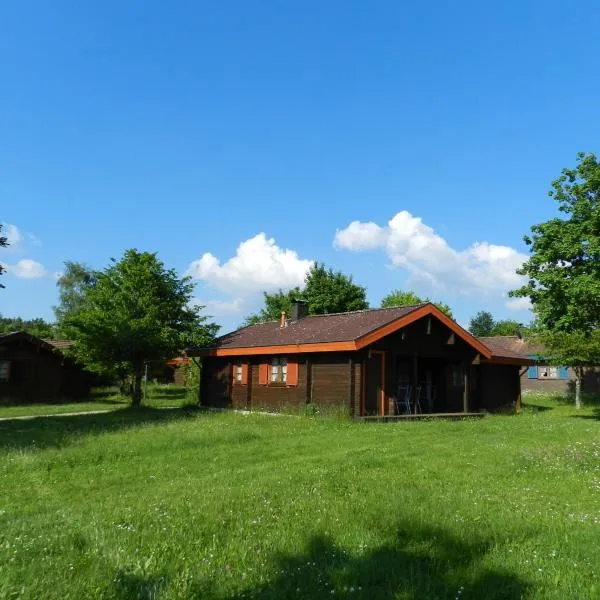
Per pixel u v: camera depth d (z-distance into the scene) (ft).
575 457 34.78
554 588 14.89
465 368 77.61
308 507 22.81
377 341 67.31
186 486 28.22
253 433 46.80
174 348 87.56
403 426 54.24
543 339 92.99
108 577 15.75
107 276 89.25
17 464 34.78
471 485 27.27
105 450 38.68
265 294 158.61
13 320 247.09
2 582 15.30
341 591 14.66
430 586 15.03
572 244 63.36
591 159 65.72
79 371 116.37
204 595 14.80
